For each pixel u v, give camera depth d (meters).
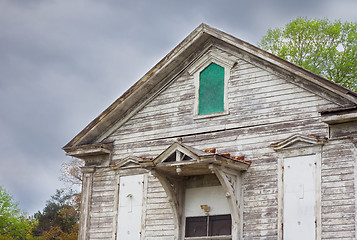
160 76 20.25
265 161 17.56
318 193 16.31
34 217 53.06
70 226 47.81
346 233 15.59
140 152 20.28
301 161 16.88
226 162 17.11
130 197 20.06
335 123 16.53
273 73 18.11
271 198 17.12
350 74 29.62
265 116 17.95
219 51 19.41
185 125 19.50
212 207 18.31
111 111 20.81
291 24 31.16
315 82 17.03
